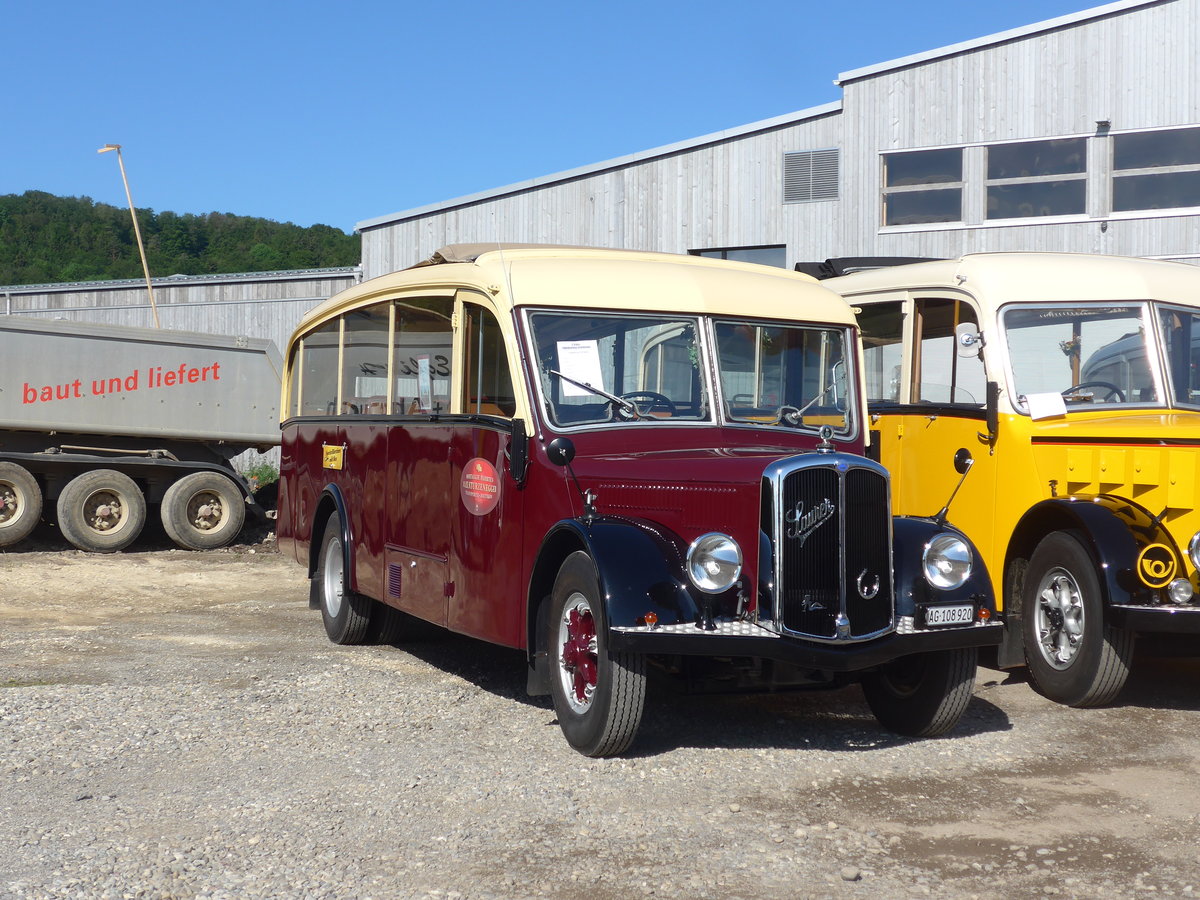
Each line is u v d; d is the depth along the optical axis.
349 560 8.93
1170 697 7.52
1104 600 6.88
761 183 23.56
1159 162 20.73
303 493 10.24
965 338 8.23
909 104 22.36
